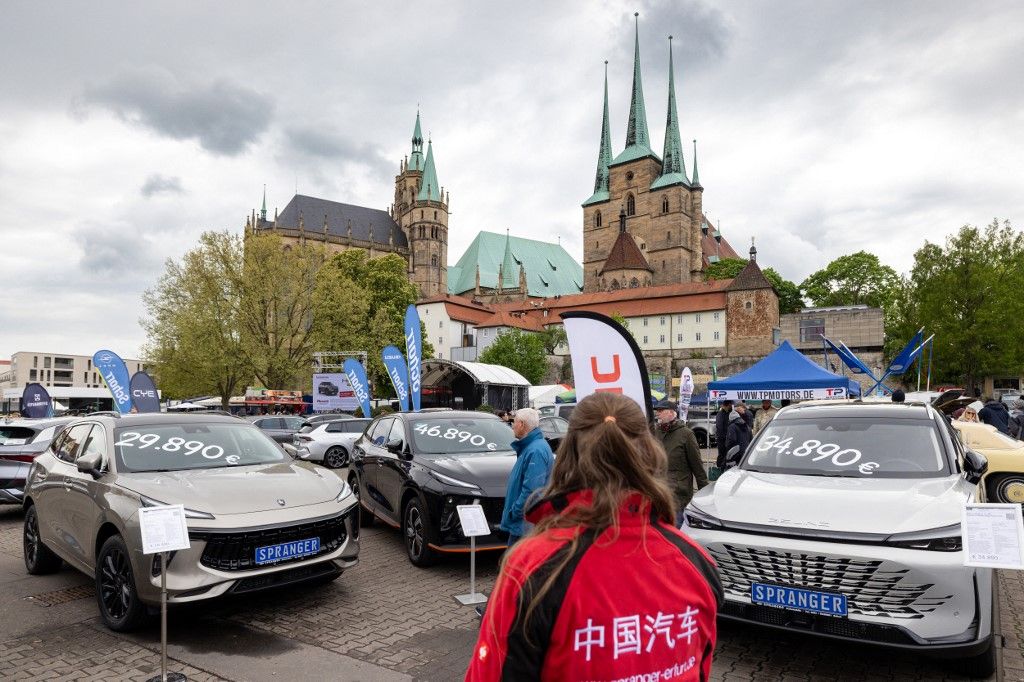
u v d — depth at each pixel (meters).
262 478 6.65
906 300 54.12
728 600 5.13
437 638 5.69
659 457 1.64
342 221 118.38
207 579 5.60
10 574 7.90
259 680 4.83
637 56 118.81
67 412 46.97
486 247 127.56
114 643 5.59
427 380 42.19
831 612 4.75
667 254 111.38
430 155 122.62
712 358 79.56
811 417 7.11
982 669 4.80
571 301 99.12
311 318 49.25
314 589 7.21
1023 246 50.78
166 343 43.47
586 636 1.43
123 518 5.82
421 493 8.06
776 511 5.30
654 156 116.94
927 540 4.66
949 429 6.63
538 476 5.35
